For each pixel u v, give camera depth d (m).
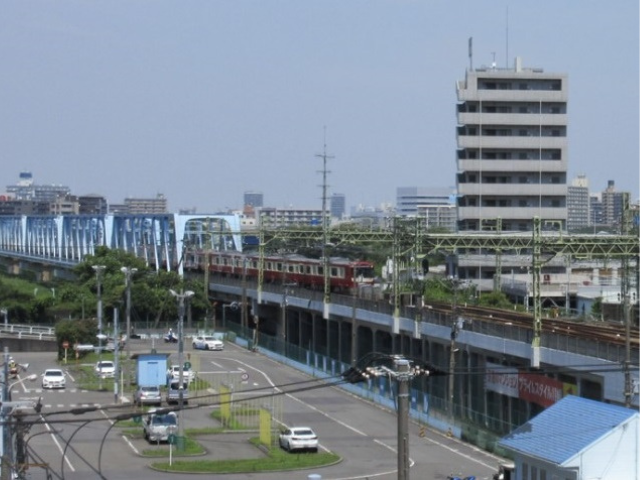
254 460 73.44
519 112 177.75
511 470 58.69
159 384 96.69
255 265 163.00
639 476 49.53
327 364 115.44
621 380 69.75
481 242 102.12
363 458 75.19
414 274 118.12
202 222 190.50
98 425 86.00
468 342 94.38
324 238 128.88
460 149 178.12
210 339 143.75
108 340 131.88
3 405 45.22
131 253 180.00
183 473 68.69
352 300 125.31
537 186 178.12
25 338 140.50
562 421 53.62
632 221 108.00
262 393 105.19
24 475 48.12
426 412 91.62
